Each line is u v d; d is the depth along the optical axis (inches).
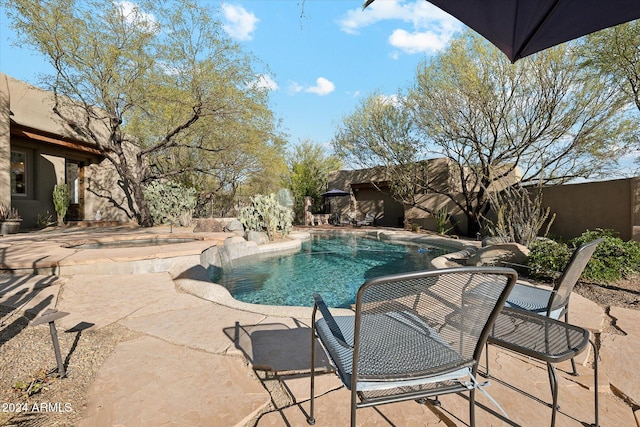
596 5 70.8
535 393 72.7
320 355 90.4
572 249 191.8
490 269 43.5
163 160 612.4
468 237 504.7
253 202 436.5
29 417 63.3
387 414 65.5
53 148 447.5
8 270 171.0
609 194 302.4
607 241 184.9
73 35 351.9
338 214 817.5
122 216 554.3
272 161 608.1
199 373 80.9
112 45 376.5
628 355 89.4
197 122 475.2
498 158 420.5
